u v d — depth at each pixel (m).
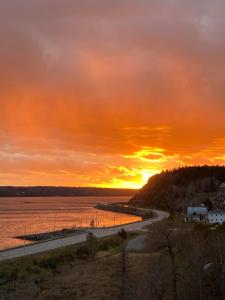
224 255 67.69
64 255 97.69
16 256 97.31
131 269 79.38
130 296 61.53
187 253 75.62
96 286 71.50
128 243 117.81
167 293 61.09
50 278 79.19
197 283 61.25
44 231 195.50
